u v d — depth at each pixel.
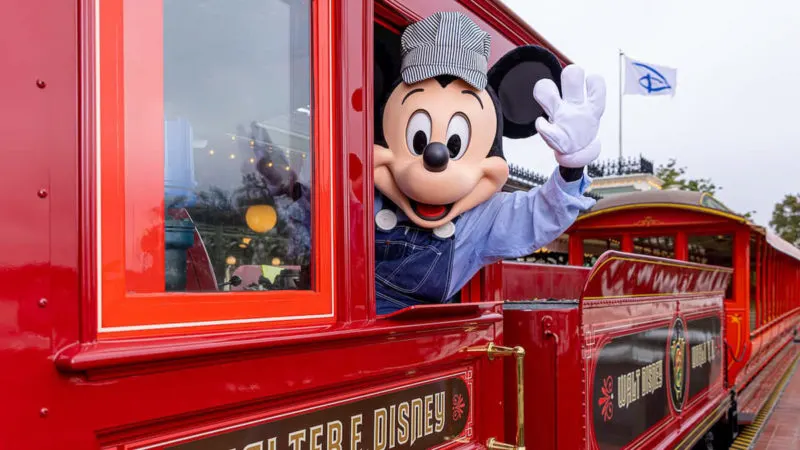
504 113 2.58
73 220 1.08
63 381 1.03
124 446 1.13
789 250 14.23
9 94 0.99
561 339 2.61
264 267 1.53
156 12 1.27
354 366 1.67
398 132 2.21
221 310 1.37
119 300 1.16
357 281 1.76
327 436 1.60
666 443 3.79
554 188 2.29
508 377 2.67
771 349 12.70
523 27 2.80
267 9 1.56
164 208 1.28
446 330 2.09
